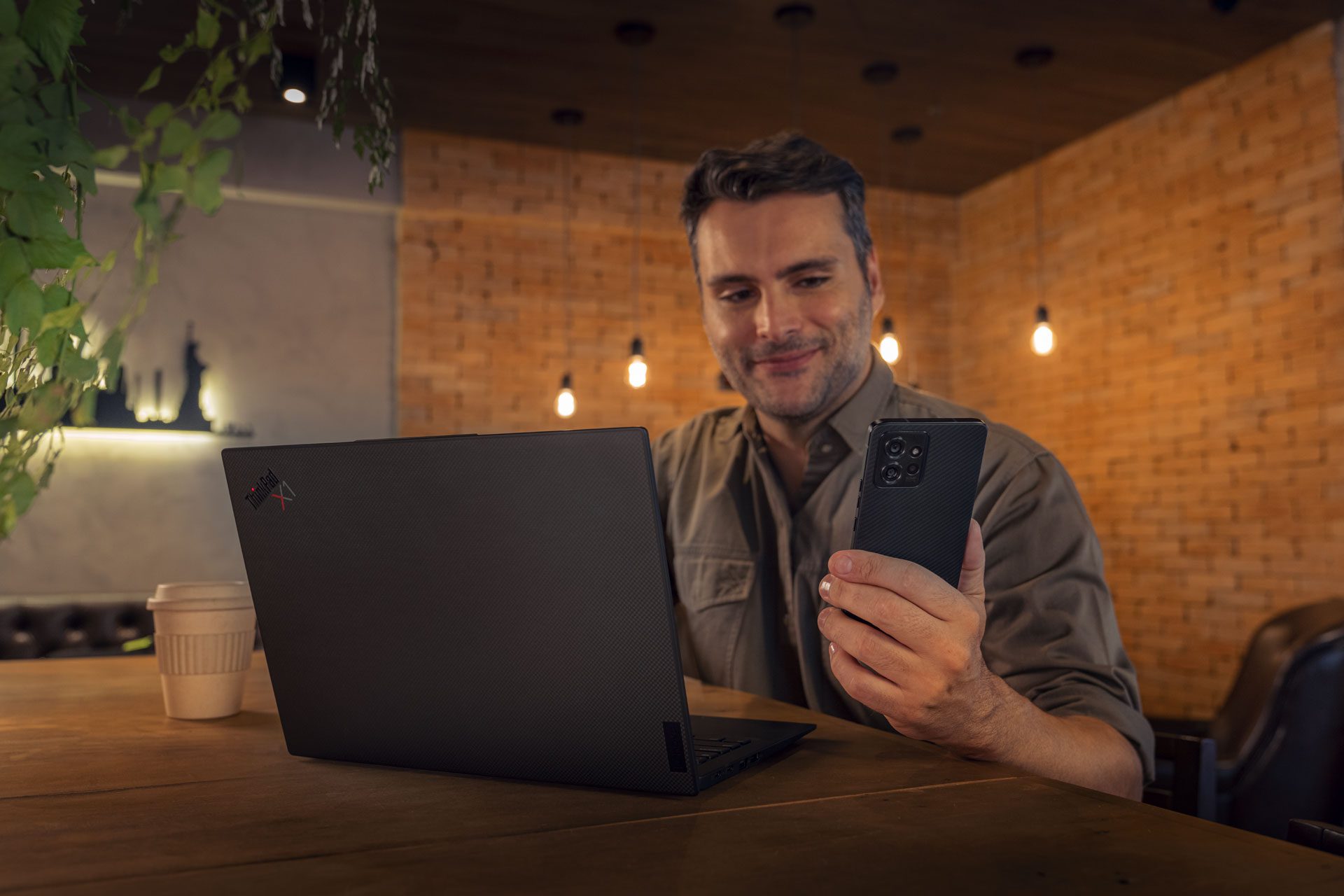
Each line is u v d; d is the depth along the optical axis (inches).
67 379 24.4
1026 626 47.3
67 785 31.4
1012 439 53.3
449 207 208.1
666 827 26.2
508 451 29.3
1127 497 196.4
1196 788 54.5
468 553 30.6
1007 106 191.2
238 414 195.2
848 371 56.6
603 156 221.1
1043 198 219.8
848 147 212.4
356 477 31.7
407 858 23.6
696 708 47.8
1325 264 159.9
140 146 23.5
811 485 57.8
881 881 21.8
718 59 170.6
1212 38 164.4
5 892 21.3
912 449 33.3
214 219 195.3
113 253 25.2
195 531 191.3
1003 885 21.6
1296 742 102.7
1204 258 181.2
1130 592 194.7
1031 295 223.0
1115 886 21.5
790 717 44.9
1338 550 155.9
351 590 32.6
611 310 222.2
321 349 201.9
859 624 33.1
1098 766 37.0
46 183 23.5
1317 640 103.8
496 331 213.8
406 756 33.1
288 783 31.5
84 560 184.2
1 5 22.6
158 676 59.5
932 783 31.3
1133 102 189.8
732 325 58.0
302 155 198.1
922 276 245.3
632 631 29.0
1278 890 21.2
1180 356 185.6
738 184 55.6
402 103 190.2
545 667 30.2
